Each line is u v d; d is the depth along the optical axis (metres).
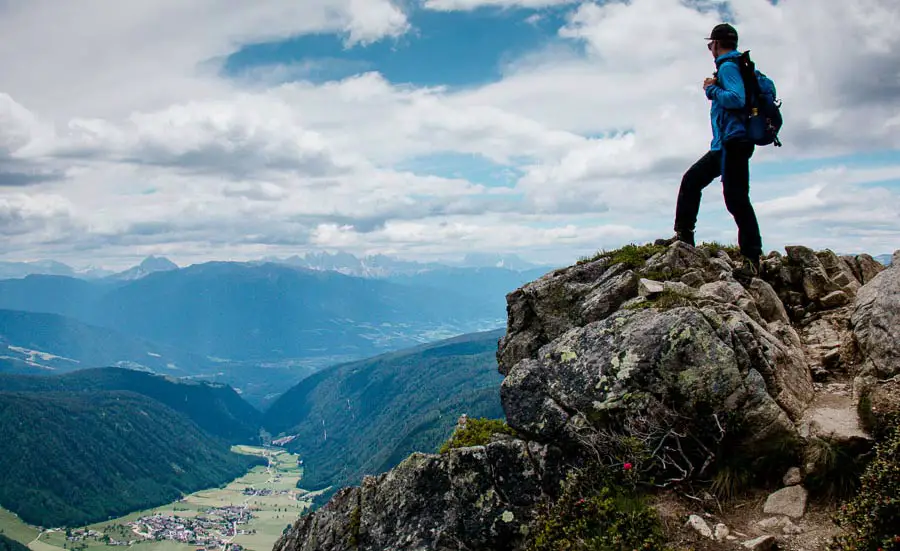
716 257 12.52
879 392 8.05
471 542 9.02
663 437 8.49
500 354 13.11
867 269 13.23
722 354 8.58
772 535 7.26
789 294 12.14
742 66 10.89
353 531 10.34
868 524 6.48
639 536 7.56
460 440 10.50
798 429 8.22
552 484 9.04
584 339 10.00
